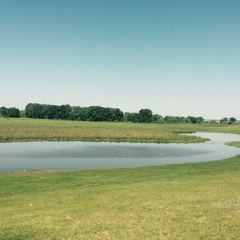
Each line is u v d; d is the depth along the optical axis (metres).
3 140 68.88
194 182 22.97
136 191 20.23
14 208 16.97
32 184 23.98
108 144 68.56
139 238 12.12
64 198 19.05
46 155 48.91
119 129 106.19
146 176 27.16
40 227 13.46
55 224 13.81
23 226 13.61
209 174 27.48
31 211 16.12
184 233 12.54
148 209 15.80
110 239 12.07
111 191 20.61
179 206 16.17
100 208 16.25
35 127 99.06
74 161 43.84
